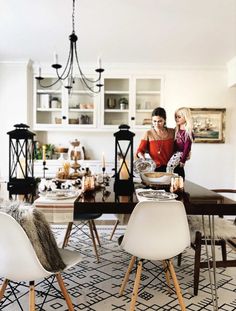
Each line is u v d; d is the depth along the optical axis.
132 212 1.63
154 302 1.99
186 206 1.71
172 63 4.46
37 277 1.44
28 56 4.20
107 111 4.64
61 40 3.54
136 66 4.54
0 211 1.42
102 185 2.33
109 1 2.55
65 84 4.57
